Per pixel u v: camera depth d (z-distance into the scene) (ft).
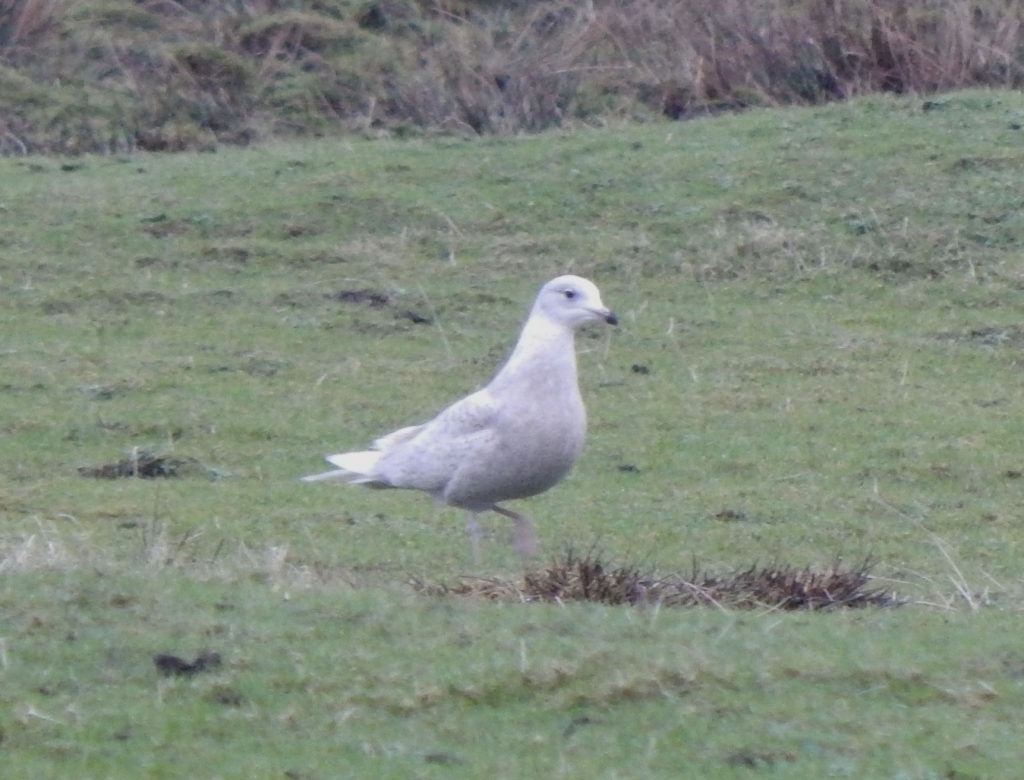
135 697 32.76
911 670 34.09
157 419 60.23
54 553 42.80
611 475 55.93
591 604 39.37
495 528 50.44
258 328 70.59
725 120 92.07
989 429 60.13
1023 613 40.45
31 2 112.57
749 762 30.50
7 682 33.04
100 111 104.06
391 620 36.58
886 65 98.63
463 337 69.92
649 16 109.50
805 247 76.48
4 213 81.97
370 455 46.52
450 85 104.73
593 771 30.04
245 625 36.04
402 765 30.17
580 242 78.23
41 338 69.10
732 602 40.78
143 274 75.92
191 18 117.08
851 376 65.46
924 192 80.23
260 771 29.91
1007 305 72.02
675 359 67.21
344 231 80.28
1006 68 97.55
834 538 50.24
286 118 104.27
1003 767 30.42
